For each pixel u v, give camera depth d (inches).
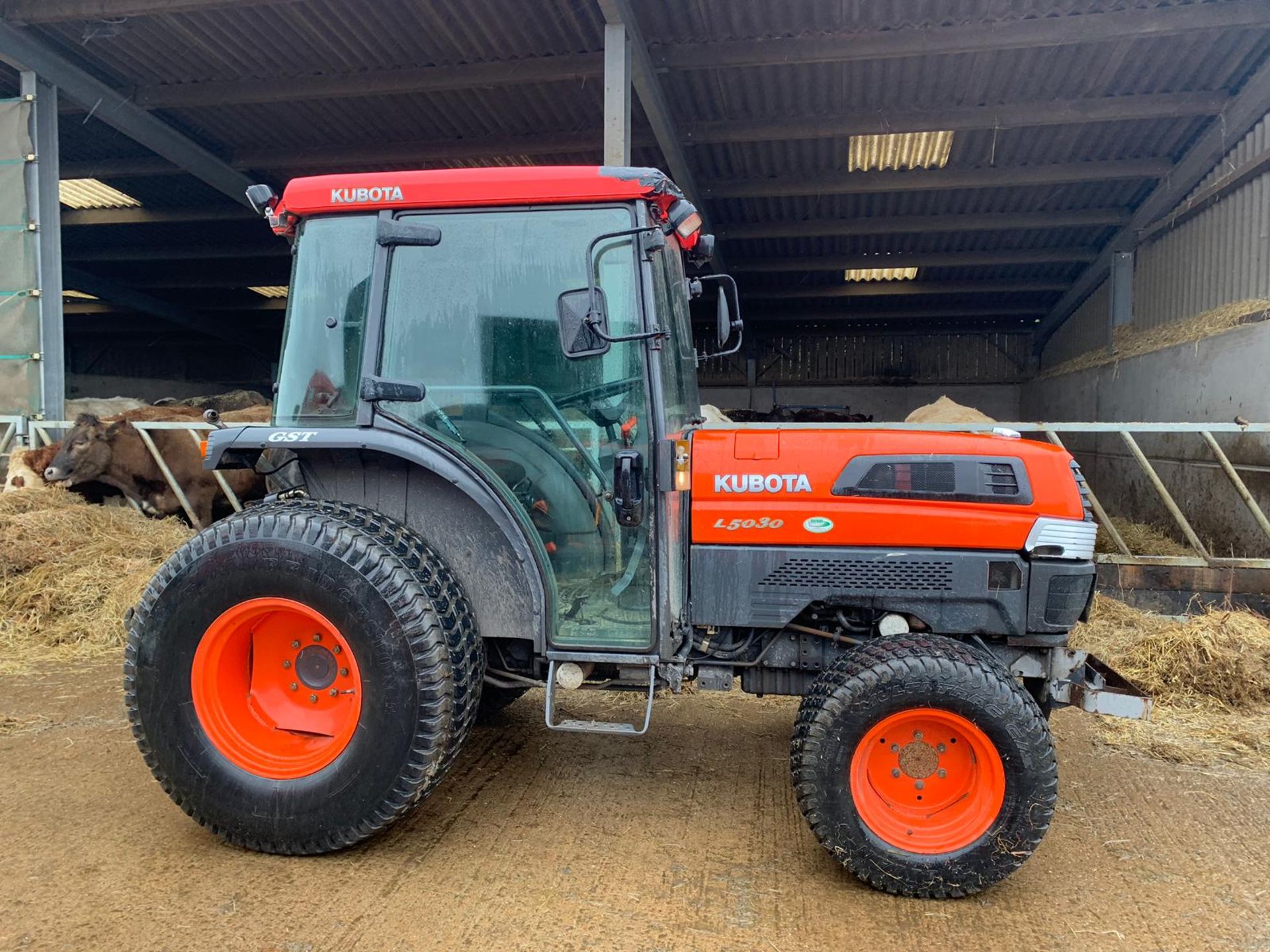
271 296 641.0
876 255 490.3
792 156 364.5
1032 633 104.7
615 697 159.8
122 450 268.5
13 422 291.4
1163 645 167.8
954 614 105.3
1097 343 481.4
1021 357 657.0
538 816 112.7
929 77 299.3
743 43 281.3
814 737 94.5
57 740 136.3
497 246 105.0
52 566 211.0
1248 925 90.4
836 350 684.1
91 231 492.1
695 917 90.1
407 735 95.7
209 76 317.1
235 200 444.8
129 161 396.2
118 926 86.7
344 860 100.3
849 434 110.0
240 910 89.6
